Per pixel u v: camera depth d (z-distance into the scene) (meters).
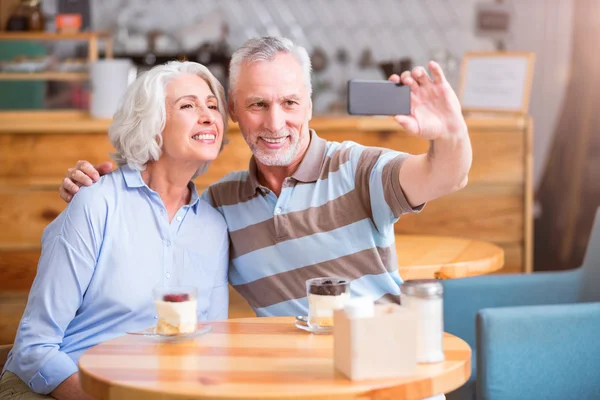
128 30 5.16
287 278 1.86
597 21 5.00
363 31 5.55
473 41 5.63
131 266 1.76
